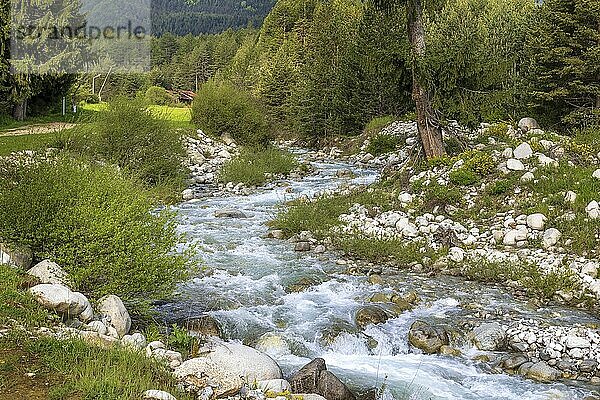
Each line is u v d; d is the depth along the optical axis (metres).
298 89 47.22
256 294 12.16
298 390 7.87
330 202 19.44
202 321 10.20
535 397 8.39
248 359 7.72
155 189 19.77
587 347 9.75
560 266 13.24
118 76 52.97
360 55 21.02
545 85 31.00
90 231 9.56
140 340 8.42
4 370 6.59
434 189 17.72
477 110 20.20
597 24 29.44
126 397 6.15
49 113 40.56
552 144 18.92
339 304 11.77
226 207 21.67
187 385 7.01
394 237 15.88
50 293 8.38
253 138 36.84
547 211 15.19
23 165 10.95
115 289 9.46
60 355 6.99
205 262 14.39
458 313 11.38
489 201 16.56
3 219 9.67
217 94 37.00
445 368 9.34
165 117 24.91
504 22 50.09
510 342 10.10
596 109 28.20
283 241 16.80
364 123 41.34
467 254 14.51
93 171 11.23
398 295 12.16
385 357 9.77
